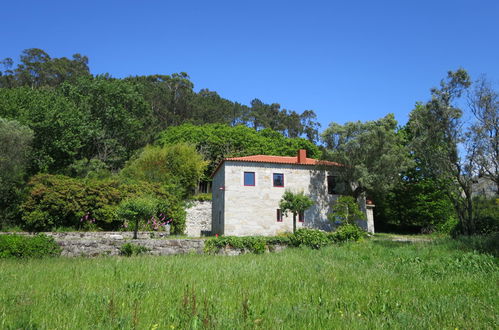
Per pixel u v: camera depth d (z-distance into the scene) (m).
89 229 21.00
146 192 24.47
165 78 88.12
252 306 5.64
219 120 82.31
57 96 36.34
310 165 27.59
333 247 15.43
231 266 10.20
